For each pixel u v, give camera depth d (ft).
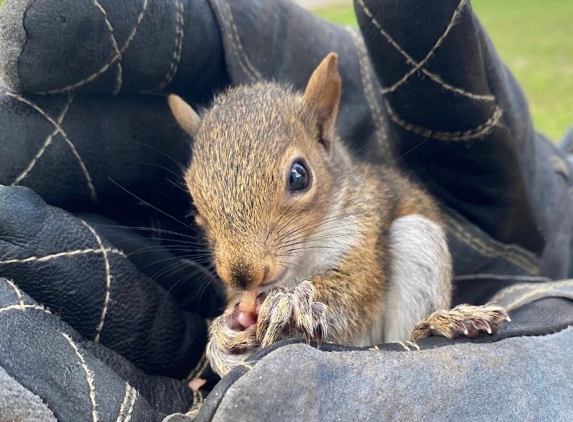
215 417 0.77
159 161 0.98
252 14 1.03
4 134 0.89
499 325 0.90
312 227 0.94
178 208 1.02
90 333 0.88
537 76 3.40
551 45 4.08
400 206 1.05
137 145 0.96
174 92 0.99
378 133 1.13
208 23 0.98
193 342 0.96
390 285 1.01
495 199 1.08
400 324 1.01
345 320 0.97
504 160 1.04
